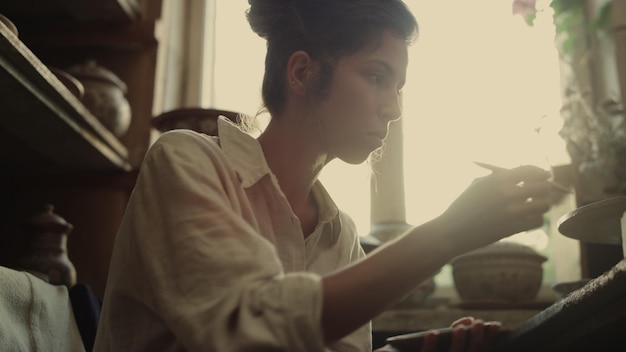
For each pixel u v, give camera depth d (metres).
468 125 2.97
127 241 0.94
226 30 3.18
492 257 2.36
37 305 1.34
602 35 2.83
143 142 2.69
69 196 2.56
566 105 2.62
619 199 0.96
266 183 1.02
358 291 0.76
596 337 0.99
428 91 3.03
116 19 2.75
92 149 2.36
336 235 1.15
